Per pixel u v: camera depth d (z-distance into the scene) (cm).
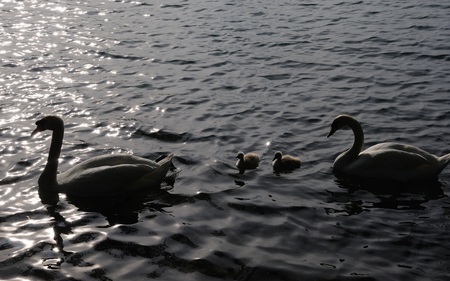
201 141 1434
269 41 2264
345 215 1111
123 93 1762
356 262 971
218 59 2072
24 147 1396
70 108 1644
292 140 1445
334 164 1298
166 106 1659
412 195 1184
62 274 939
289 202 1155
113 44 2247
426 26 2419
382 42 2228
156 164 1218
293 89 1791
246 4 2844
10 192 1188
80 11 2738
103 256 986
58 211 1119
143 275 937
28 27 2469
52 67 1989
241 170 1286
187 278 930
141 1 2934
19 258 980
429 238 1036
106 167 1178
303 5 2822
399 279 927
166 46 2220
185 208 1131
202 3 2880
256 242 1026
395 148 1283
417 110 1611
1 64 2006
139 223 1081
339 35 2331
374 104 1664
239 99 1712
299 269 952
